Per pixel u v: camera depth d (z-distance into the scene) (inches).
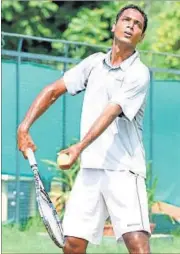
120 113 384.8
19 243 629.0
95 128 377.4
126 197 386.3
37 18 1048.2
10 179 717.9
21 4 1041.5
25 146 399.2
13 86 714.8
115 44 394.3
